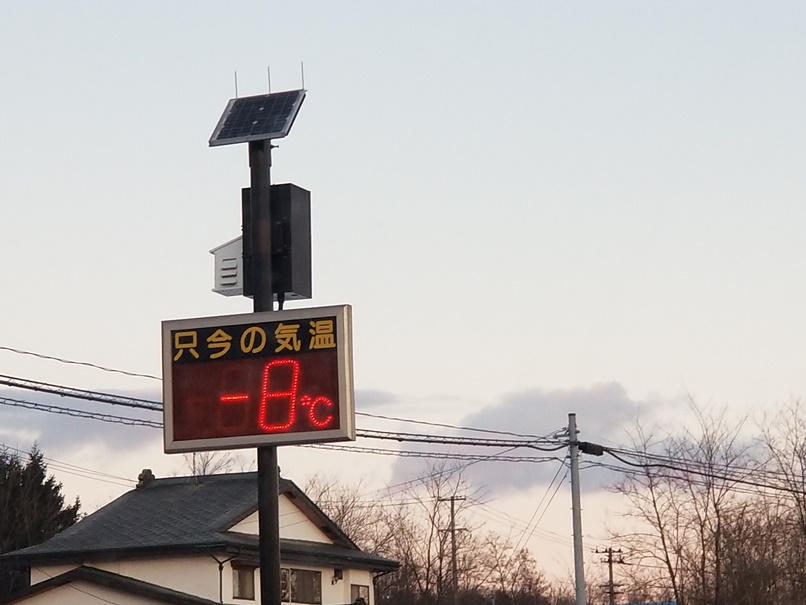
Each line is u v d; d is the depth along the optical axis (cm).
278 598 1244
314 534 3969
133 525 3688
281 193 1309
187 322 1273
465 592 6844
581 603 3142
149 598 3431
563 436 3244
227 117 1340
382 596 6575
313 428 1226
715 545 3672
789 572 3659
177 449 1250
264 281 1280
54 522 5625
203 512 3656
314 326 1246
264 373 1248
